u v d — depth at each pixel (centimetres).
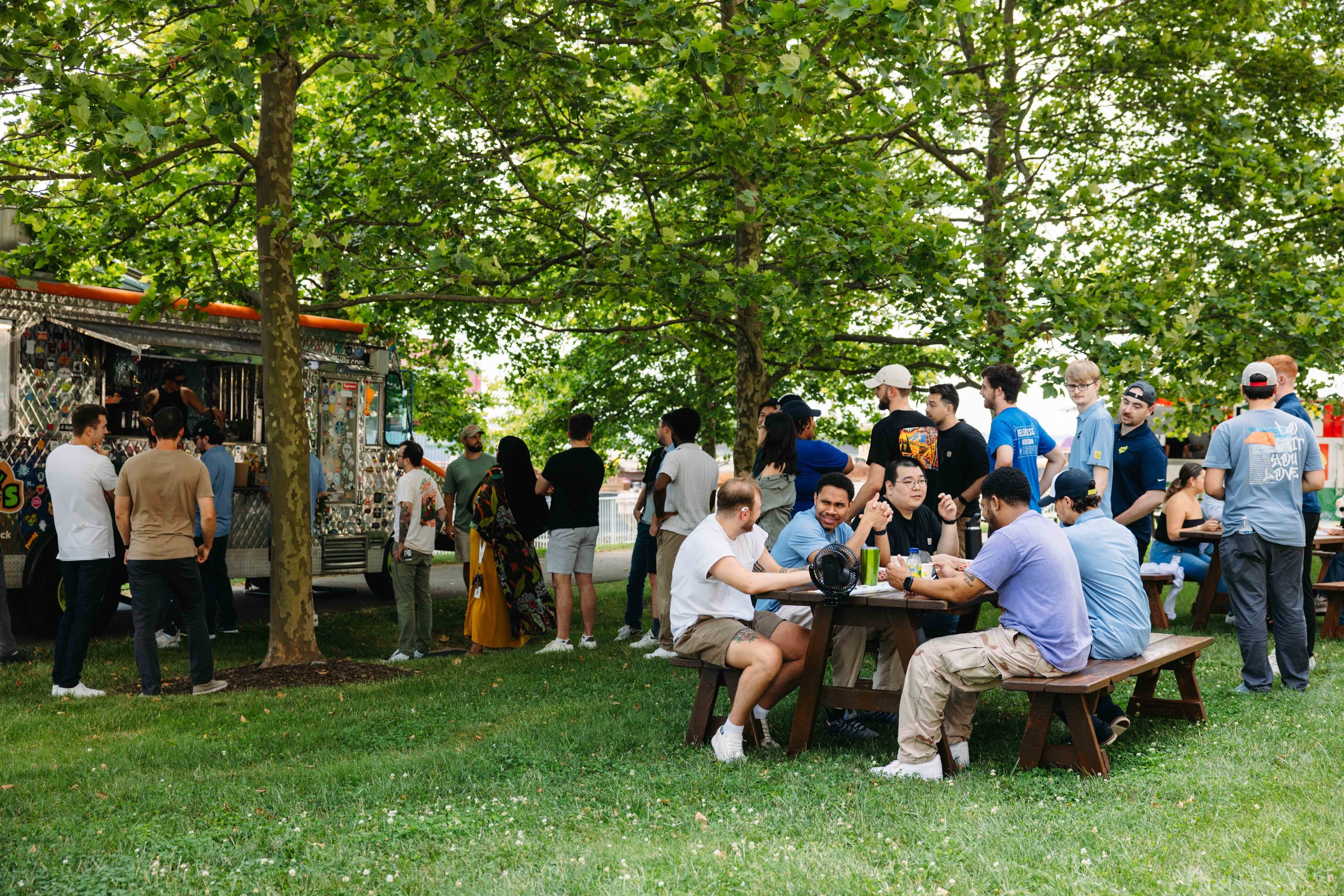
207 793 466
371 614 1158
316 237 778
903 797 437
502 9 756
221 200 985
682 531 837
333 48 834
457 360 1912
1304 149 1252
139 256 958
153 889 345
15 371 935
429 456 2309
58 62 640
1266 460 642
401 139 1050
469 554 946
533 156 1091
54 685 714
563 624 902
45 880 354
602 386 1883
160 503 712
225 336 1095
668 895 327
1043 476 745
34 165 914
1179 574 973
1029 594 480
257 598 1369
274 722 627
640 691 707
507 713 645
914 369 1369
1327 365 1026
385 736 589
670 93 1040
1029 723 480
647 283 884
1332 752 490
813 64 714
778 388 1678
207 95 653
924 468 652
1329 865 338
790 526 586
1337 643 845
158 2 705
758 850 370
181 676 791
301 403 825
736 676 537
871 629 620
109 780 495
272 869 363
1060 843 369
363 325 1211
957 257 965
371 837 396
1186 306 1009
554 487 910
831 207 941
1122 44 1231
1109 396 1039
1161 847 360
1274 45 1262
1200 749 509
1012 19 1336
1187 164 1198
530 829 407
